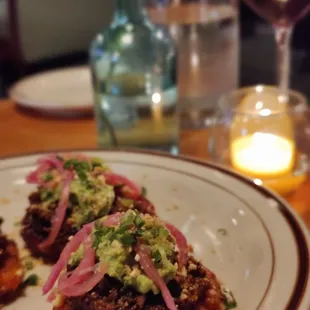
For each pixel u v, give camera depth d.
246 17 0.96
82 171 0.41
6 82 1.23
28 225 0.41
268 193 0.41
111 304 0.32
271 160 0.46
